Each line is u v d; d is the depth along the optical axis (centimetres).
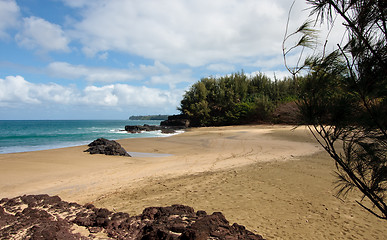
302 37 172
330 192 630
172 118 7019
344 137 170
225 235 248
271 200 583
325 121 173
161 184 786
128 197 654
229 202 576
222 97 6138
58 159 1282
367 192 172
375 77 157
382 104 159
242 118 5241
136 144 2131
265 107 4622
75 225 288
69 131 4809
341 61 169
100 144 1688
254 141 2048
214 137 2611
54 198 376
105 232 270
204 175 887
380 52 154
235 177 823
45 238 232
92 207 355
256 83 6644
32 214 298
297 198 593
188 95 6800
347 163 175
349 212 504
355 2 158
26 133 4078
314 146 1577
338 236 405
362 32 158
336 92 174
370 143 164
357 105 166
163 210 320
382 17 153
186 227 257
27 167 1061
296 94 185
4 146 2162
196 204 567
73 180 877
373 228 434
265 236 398
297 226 441
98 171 1027
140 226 281
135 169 1063
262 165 1019
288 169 911
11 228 253
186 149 1812
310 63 175
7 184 816
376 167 166
